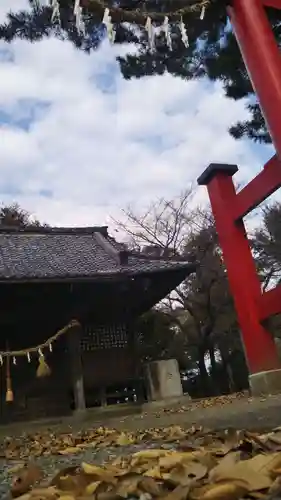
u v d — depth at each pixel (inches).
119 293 559.5
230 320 995.3
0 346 542.3
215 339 1022.4
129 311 585.9
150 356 896.9
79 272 530.0
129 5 257.1
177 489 62.3
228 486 57.7
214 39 347.6
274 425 139.7
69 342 534.9
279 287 350.9
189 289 1031.0
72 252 655.1
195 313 1007.6
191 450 102.1
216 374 1052.5
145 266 567.2
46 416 529.7
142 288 559.5
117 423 351.9
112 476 81.3
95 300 553.6
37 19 305.9
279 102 267.3
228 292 994.7
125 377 562.9
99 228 756.6
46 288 527.2
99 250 665.6
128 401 608.7
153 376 540.1
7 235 708.7
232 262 400.5
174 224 1186.0
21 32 315.3
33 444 244.8
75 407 514.6
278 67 274.2
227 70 367.6
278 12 316.5
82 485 78.1
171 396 531.2
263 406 236.7
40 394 538.0
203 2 252.2
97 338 568.1
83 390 515.8
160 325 945.5
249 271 389.4
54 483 85.7
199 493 59.2
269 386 358.6
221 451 90.5
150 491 66.2
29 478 104.0
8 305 532.4
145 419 339.3
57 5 225.8
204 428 170.6
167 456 89.9
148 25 239.8
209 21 323.0
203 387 994.7
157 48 349.4
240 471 64.1
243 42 296.5
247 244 400.2
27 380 539.5
